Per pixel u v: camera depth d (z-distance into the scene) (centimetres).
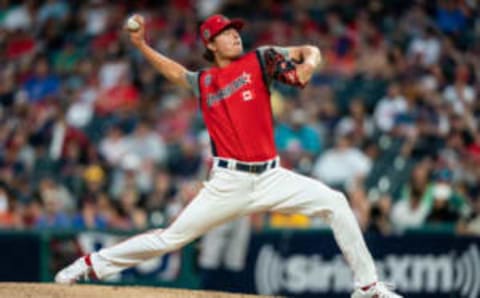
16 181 5612
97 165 5775
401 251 4631
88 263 2838
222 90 2681
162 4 7425
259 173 2673
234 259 4519
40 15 7669
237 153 2661
